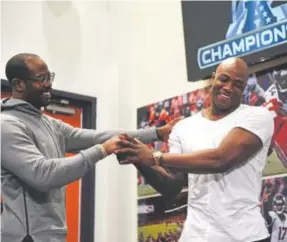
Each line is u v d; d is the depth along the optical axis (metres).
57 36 3.59
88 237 3.55
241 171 1.96
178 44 3.64
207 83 3.34
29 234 1.99
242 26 3.05
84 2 3.78
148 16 3.94
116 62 3.88
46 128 2.22
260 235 1.89
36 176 1.95
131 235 3.70
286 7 2.83
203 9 3.28
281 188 2.80
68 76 3.60
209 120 2.11
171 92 3.63
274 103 2.89
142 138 2.47
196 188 2.00
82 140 2.44
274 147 2.86
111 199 3.69
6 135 2.00
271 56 2.88
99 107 3.74
